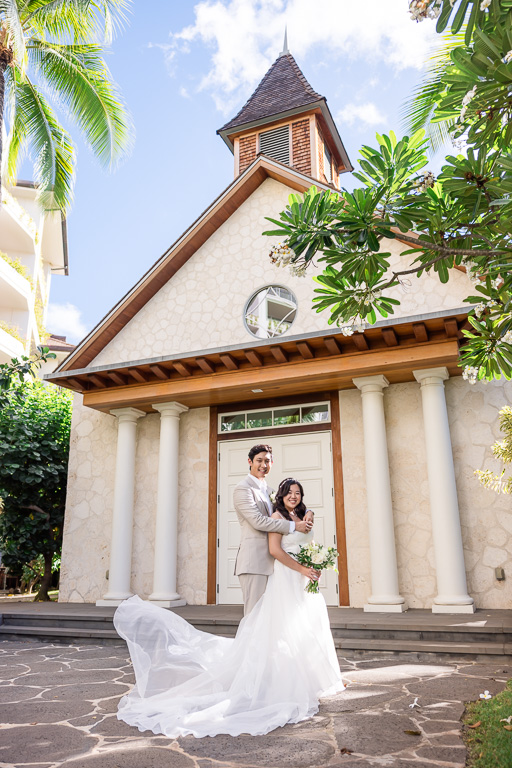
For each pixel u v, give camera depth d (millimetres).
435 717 3330
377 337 7492
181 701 3518
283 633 3654
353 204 3207
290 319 8984
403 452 8031
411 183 3236
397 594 7207
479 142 2822
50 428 10969
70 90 11328
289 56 14617
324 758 2695
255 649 3604
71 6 10312
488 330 3613
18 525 10531
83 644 6801
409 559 7641
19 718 3541
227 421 9375
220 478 9148
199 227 9789
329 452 8539
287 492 4156
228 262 9797
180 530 9117
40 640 7059
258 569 3900
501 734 2844
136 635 4277
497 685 4082
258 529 3949
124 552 8883
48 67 11125
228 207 9867
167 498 8852
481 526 7422
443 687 4074
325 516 8320
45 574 10969
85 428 10219
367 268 3447
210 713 3279
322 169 13023
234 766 2621
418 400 8148
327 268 3564
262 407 9109
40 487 10742
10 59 9180
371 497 7535
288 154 12875
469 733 3033
